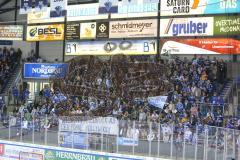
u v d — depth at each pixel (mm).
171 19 30656
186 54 30281
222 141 20078
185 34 30109
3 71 38562
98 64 26953
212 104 26312
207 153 20500
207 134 20609
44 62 36531
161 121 24891
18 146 26641
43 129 25875
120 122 23109
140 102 25734
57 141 25203
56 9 31859
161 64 26609
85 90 26906
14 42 40062
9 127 27422
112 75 26281
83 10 34438
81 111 26469
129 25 32375
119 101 25938
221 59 29766
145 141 22219
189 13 29875
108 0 30578
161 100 25547
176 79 28703
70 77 27734
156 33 31328
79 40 34906
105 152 23266
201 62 29750
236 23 28125
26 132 26609
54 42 38344
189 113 25922
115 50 33156
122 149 22906
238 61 29672
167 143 21594
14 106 35375
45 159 25469
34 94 36250
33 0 33125
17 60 39156
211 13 29047
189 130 21109
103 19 33656
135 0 29391
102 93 26359
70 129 24734
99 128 23766
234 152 19547
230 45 28609
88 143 24078
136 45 32219
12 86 37562
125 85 25984
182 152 21156
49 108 29234
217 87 28422
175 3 30422
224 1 28578
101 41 33875
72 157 24453
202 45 29625
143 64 26125
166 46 30938
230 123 24438
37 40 36438
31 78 36594
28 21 36625
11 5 40312
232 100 27797
